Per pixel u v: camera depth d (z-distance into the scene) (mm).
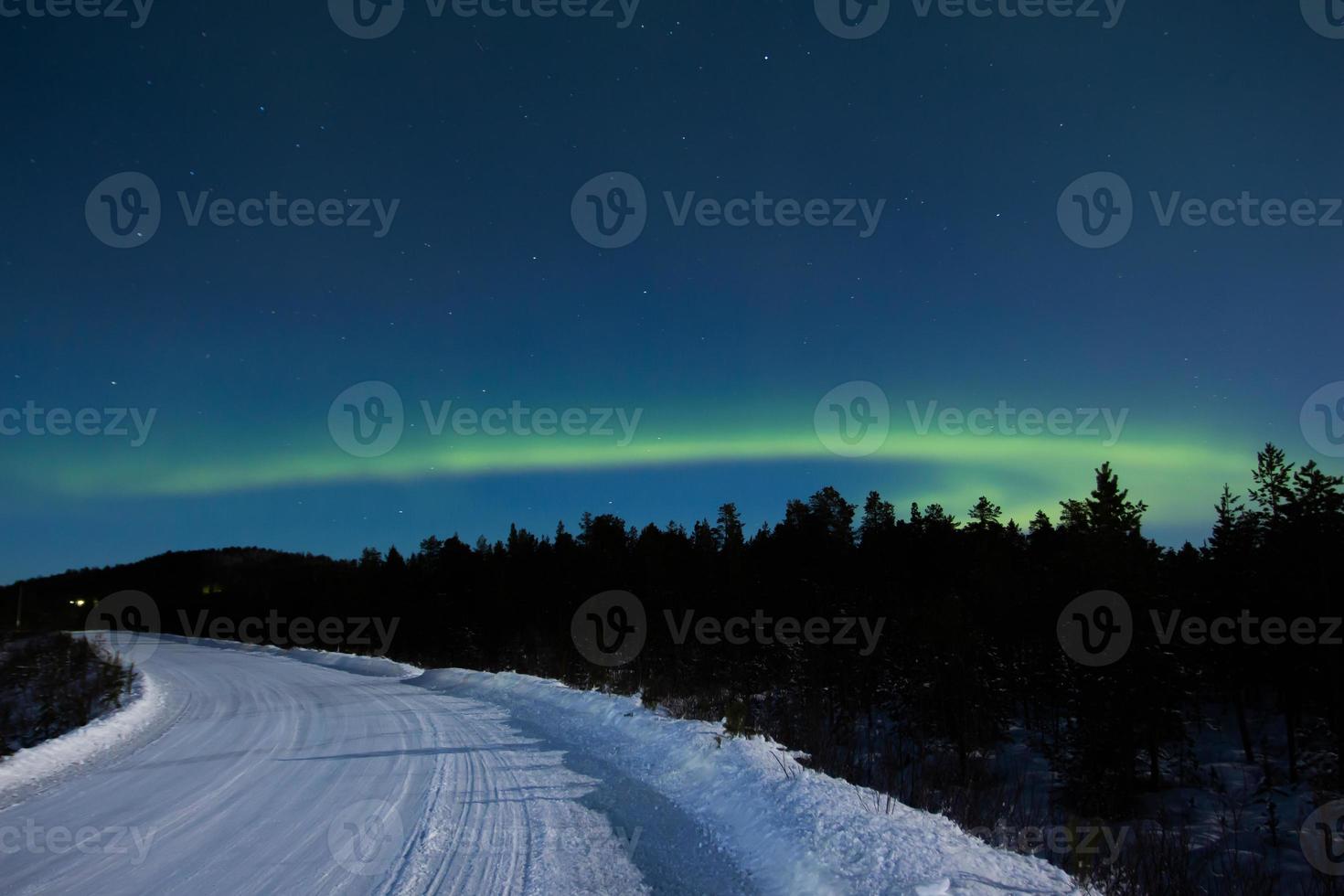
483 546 67375
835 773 8695
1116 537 27047
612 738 11953
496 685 21641
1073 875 5363
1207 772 24344
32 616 75062
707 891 5188
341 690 23641
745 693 29609
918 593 36938
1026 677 29266
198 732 14695
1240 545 29359
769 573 42125
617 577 45906
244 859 6113
